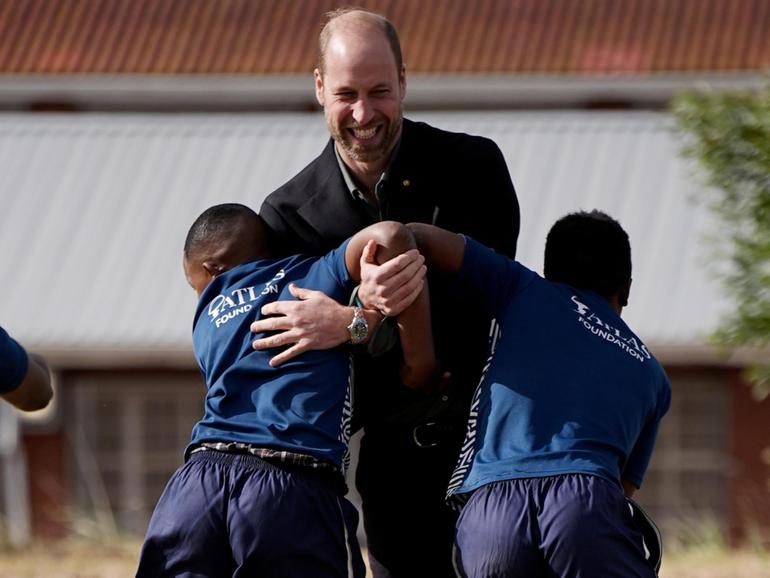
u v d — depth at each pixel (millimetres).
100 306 64125
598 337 17906
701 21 80438
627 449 17578
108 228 68125
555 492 16578
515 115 73250
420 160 19453
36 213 69125
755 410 63594
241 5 83250
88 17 83000
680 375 64000
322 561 16812
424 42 79312
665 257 64688
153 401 65062
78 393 64625
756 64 77500
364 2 82062
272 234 19672
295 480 16859
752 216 40375
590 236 19062
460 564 17031
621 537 16547
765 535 62812
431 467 19969
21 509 63656
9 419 63844
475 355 19469
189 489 17078
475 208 19703
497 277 18125
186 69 79438
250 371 17531
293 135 72750
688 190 67562
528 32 79938
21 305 64250
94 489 64375
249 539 16672
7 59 80625
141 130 73938
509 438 17109
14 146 73438
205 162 71188
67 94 79438
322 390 17422
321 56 18484
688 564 43938
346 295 18078
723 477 63844
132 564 45156
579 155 70125
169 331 62906
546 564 16547
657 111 76562
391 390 19484
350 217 19453
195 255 19062
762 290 40281
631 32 79750
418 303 17891
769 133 39156
